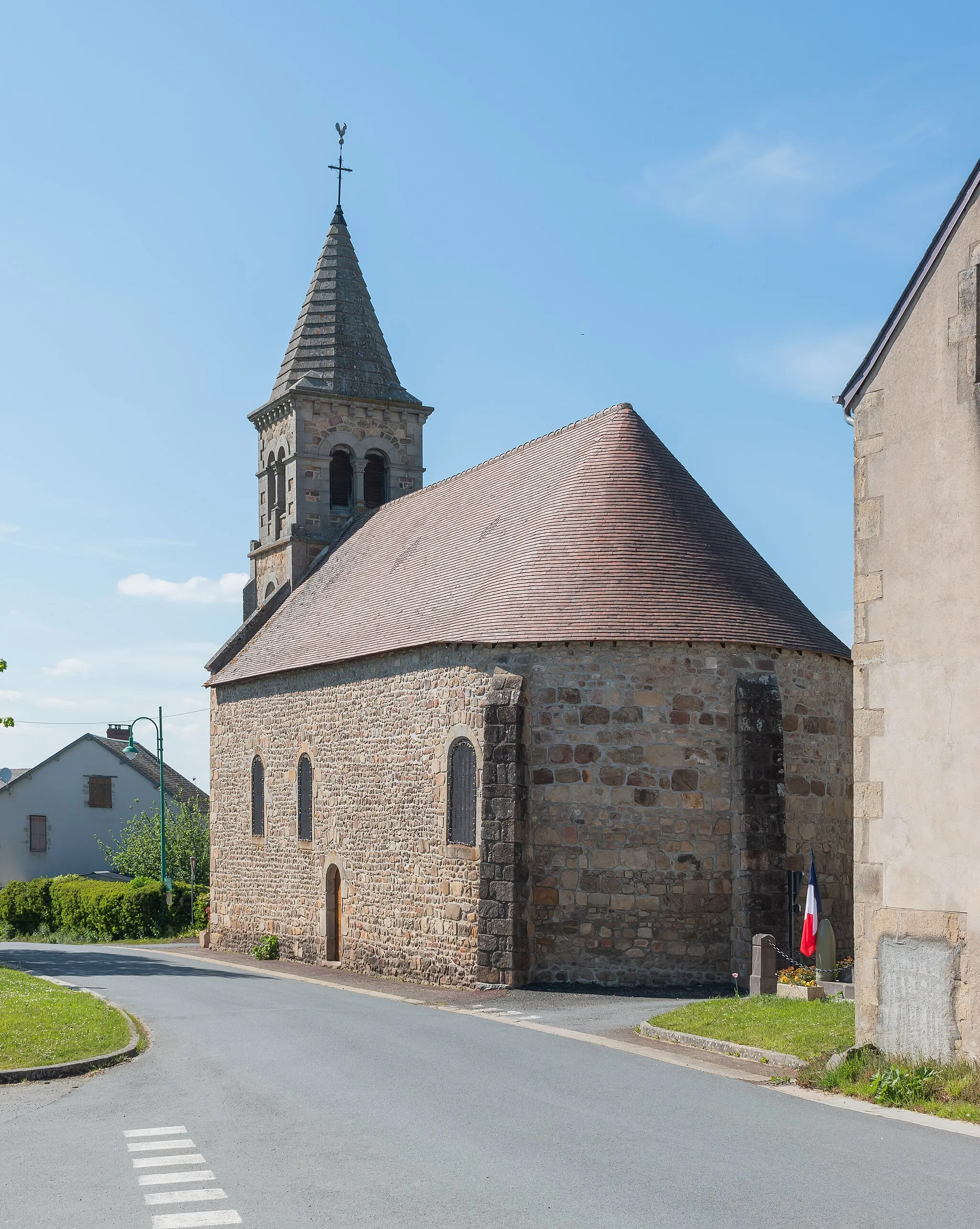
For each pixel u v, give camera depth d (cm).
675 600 2197
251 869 3175
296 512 3691
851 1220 720
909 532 1183
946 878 1121
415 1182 796
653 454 2455
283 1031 1474
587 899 2131
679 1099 1061
